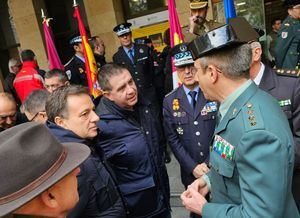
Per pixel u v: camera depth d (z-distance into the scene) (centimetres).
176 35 331
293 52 350
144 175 184
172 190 328
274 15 550
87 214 139
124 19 580
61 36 638
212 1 470
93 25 566
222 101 112
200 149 204
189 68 199
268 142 94
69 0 618
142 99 199
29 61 414
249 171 96
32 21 595
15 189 72
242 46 105
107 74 179
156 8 563
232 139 104
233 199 109
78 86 160
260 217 93
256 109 102
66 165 83
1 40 657
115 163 182
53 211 82
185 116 207
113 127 179
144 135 188
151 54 453
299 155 150
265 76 161
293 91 154
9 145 74
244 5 474
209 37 106
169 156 397
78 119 151
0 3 638
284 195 94
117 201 151
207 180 136
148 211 187
